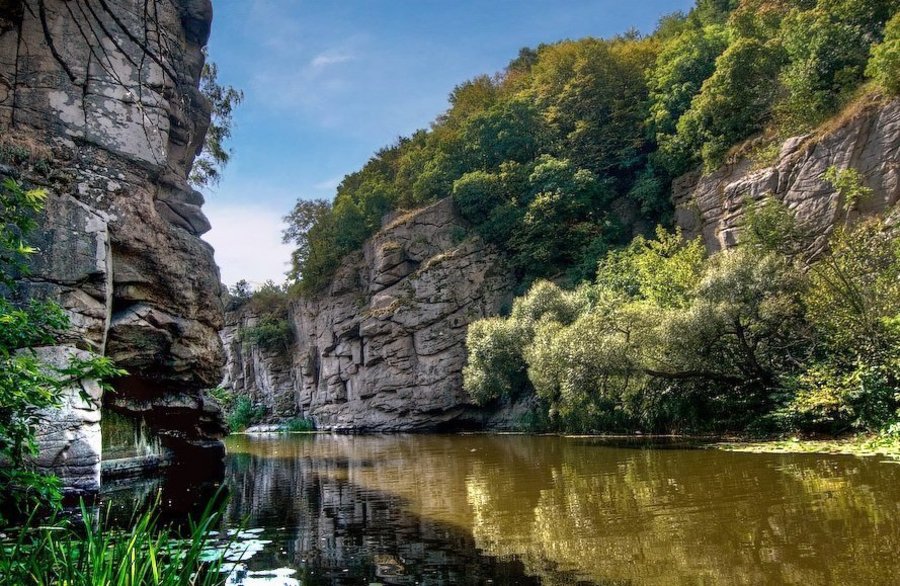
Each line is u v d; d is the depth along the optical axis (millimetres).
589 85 43312
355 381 41344
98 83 12984
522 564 5754
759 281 16906
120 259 13398
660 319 18281
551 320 26828
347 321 42938
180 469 16000
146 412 15617
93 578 2793
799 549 5465
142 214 13680
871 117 23094
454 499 9750
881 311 14258
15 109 11875
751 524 6543
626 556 5773
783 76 28812
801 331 16781
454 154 45094
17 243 5094
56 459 9602
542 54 56781
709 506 7668
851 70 25469
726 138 30938
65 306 10789
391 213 46125
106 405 14656
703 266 21422
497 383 28969
